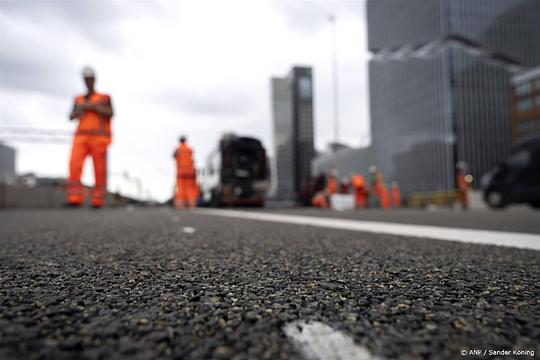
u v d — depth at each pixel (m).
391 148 121.38
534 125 81.38
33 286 1.39
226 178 19.36
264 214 8.64
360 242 2.95
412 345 0.83
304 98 195.12
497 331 0.93
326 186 22.81
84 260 2.02
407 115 115.50
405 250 2.48
